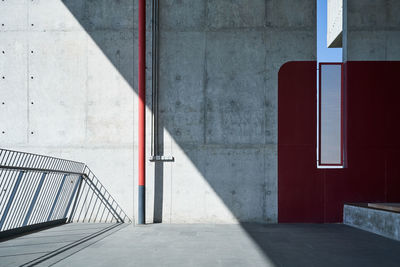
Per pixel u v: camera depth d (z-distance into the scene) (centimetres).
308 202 885
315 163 891
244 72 919
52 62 931
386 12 908
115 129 916
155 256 517
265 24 924
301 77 911
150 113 905
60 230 758
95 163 911
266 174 896
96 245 597
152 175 900
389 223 674
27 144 916
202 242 626
